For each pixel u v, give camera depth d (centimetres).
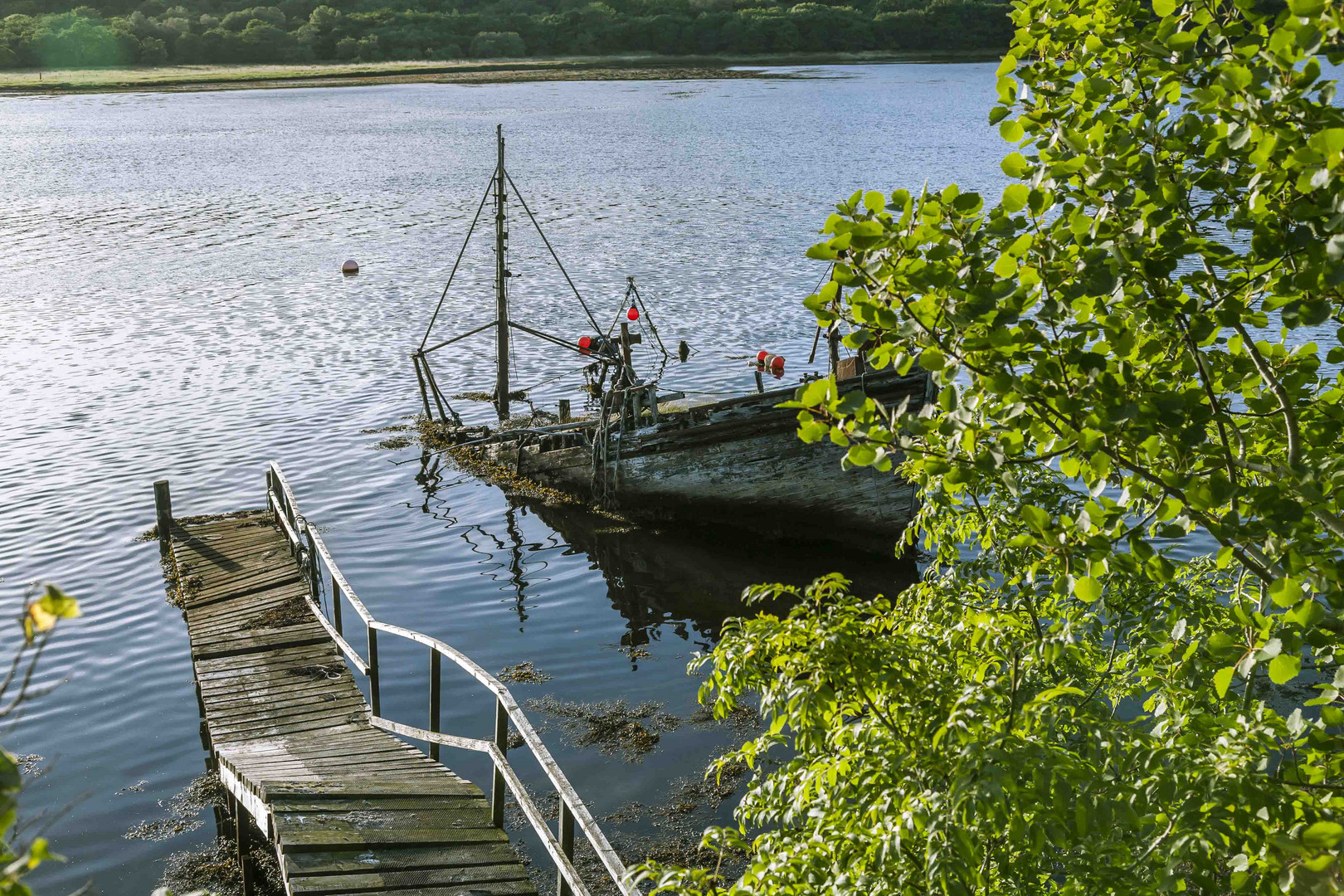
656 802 1370
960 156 8244
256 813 1151
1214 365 543
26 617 293
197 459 2748
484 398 3288
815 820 614
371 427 3003
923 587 869
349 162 8844
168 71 18425
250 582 1992
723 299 4300
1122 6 573
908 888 557
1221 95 455
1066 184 555
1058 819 495
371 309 4356
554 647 1842
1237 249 3045
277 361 3656
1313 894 395
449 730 1573
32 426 2989
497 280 3031
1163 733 639
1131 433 489
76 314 4309
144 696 1680
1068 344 487
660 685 1694
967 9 19175
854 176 7425
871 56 19138
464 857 1075
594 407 3086
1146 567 502
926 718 604
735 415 2314
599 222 6125
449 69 18375
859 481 2269
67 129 11450
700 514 2395
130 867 1280
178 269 5162
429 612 1989
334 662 1677
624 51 19550
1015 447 504
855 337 520
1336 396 540
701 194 6931
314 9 19700
